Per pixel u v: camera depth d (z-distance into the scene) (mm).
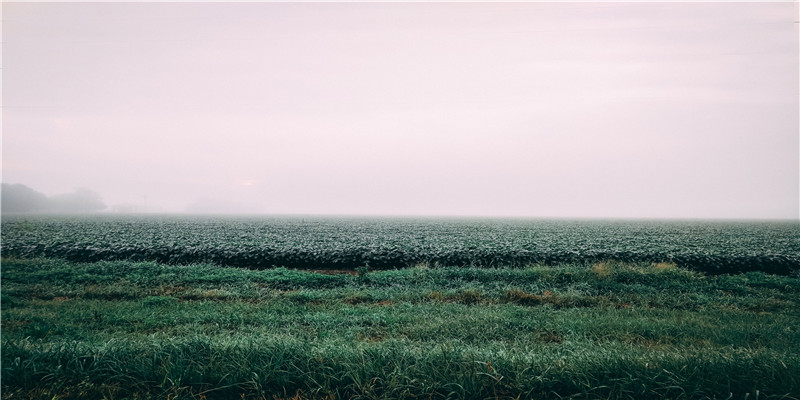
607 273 12789
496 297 10523
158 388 4312
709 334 6934
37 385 4336
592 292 11117
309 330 7344
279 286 12023
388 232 38438
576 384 4160
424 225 58062
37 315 8047
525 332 7188
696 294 10836
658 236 34844
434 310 8867
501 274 13125
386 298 10508
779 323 7836
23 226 40500
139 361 4684
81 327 7328
